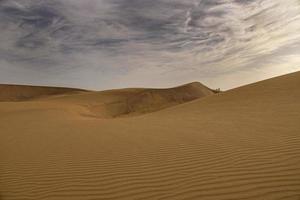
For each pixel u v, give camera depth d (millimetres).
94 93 66125
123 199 4863
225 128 9750
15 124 15344
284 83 21672
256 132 8508
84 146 8664
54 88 102938
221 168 5602
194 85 82438
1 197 5371
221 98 21734
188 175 5461
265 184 4727
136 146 8047
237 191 4617
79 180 5836
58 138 10320
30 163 7332
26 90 97688
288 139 7125
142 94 64188
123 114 51875
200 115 14750
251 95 19969
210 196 4574
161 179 5434
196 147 7320
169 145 7801
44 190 5523
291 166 5270
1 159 7996
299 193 4348
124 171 6059
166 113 18797
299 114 10836
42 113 21734
